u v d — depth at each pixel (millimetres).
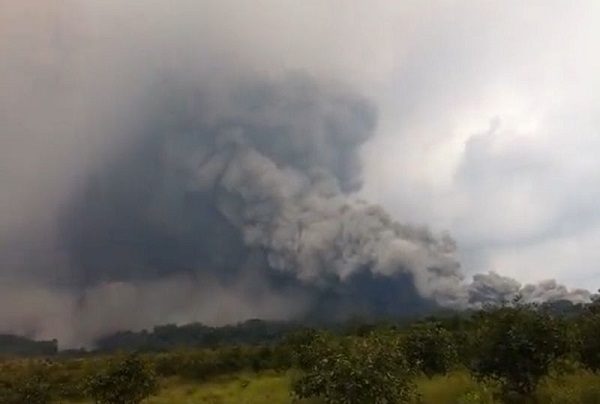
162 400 34250
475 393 20938
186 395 37031
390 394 18859
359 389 18688
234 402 31219
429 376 27953
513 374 20219
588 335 21219
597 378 21203
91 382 30391
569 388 20422
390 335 30422
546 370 20125
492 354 20438
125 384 29781
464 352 24281
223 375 50219
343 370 19000
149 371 30953
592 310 22719
